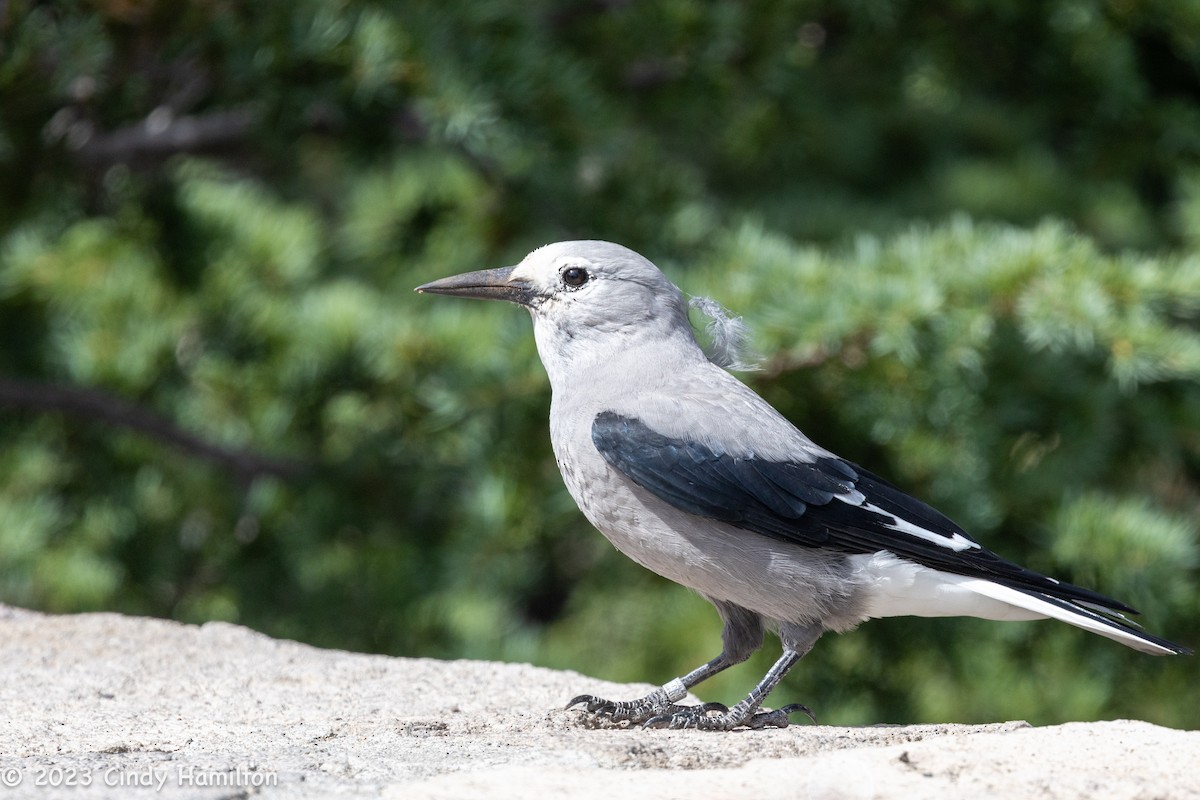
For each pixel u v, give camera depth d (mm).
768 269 10906
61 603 12859
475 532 12273
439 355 12109
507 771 4922
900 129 17953
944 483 11109
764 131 15359
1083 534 10875
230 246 13695
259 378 13164
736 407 7223
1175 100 15352
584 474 7242
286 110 11000
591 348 7535
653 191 12984
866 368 10508
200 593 13789
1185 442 12211
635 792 4703
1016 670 12266
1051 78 15281
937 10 14844
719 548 6902
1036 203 16891
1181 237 16969
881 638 11758
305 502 13398
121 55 10812
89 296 13508
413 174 14234
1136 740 5266
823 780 4816
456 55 10961
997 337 11273
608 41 13094
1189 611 11641
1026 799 4652
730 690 11805
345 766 5090
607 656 13805
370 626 13109
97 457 14008
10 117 10812
